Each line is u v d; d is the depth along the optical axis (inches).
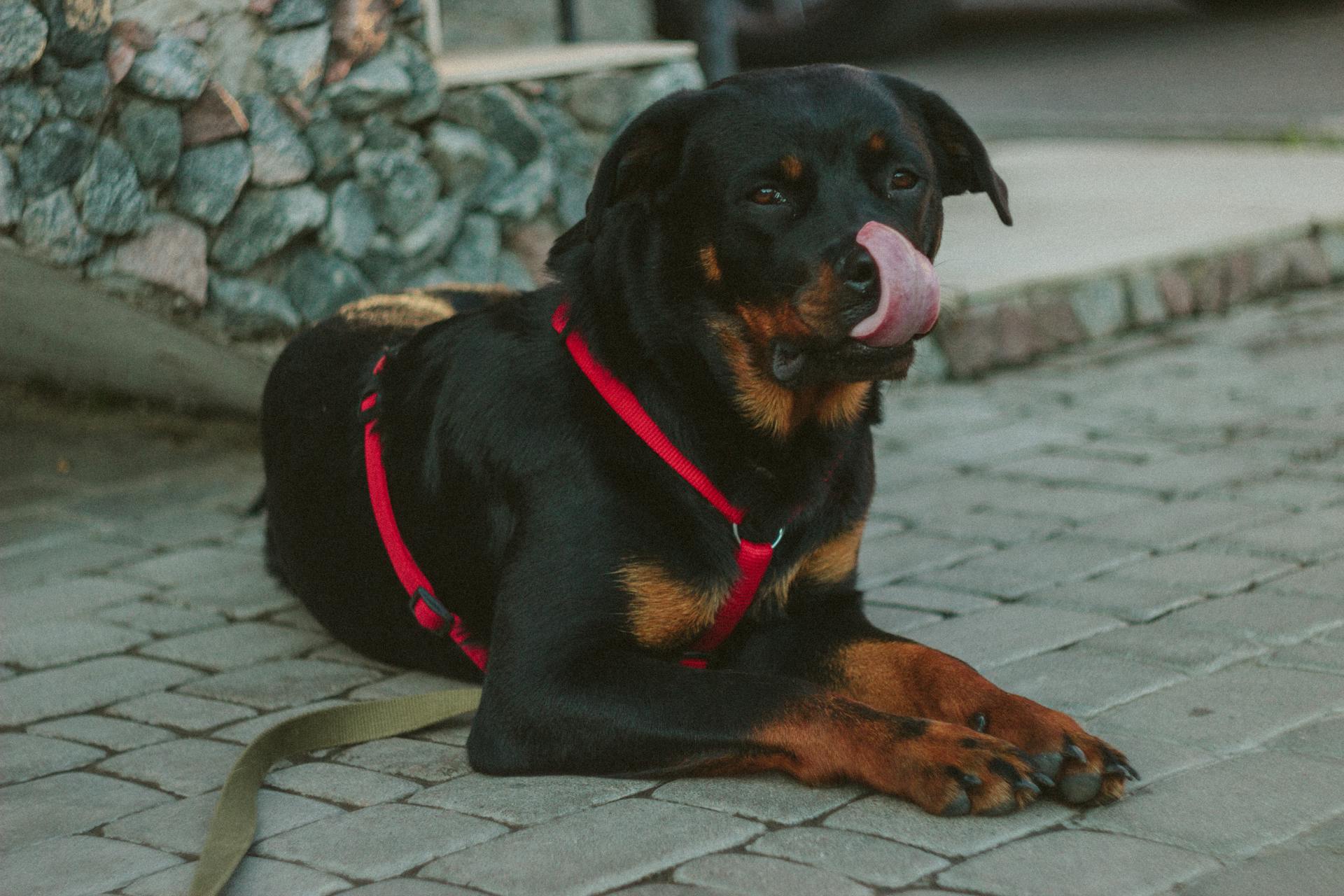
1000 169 378.3
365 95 193.2
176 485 207.8
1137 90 470.9
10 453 222.1
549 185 217.0
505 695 117.4
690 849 101.7
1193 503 182.9
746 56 508.7
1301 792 105.9
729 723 110.7
